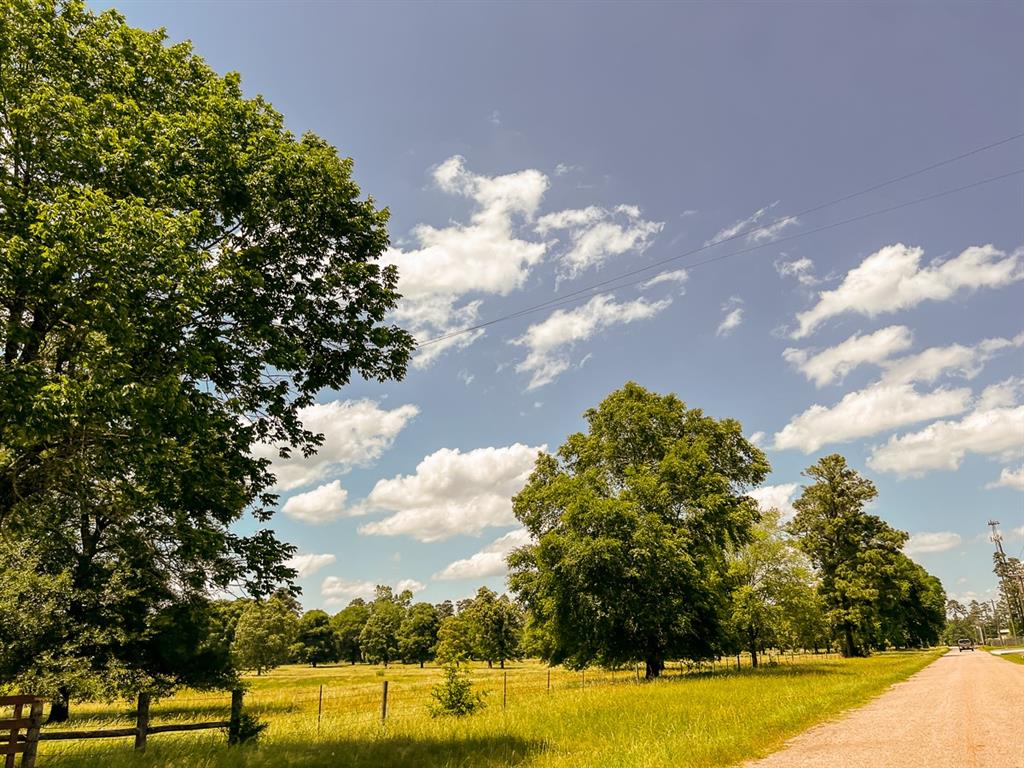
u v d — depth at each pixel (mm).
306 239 13719
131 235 9516
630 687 25125
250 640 72438
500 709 18656
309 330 14195
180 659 23734
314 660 135625
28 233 9781
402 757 10984
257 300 12836
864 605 55219
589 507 31500
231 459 12586
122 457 11102
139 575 21312
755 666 41250
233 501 12633
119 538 15156
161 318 9992
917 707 17266
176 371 10211
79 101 10828
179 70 14023
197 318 12062
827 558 59094
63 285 9680
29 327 10781
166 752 11133
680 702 17906
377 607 128250
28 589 19578
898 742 11508
